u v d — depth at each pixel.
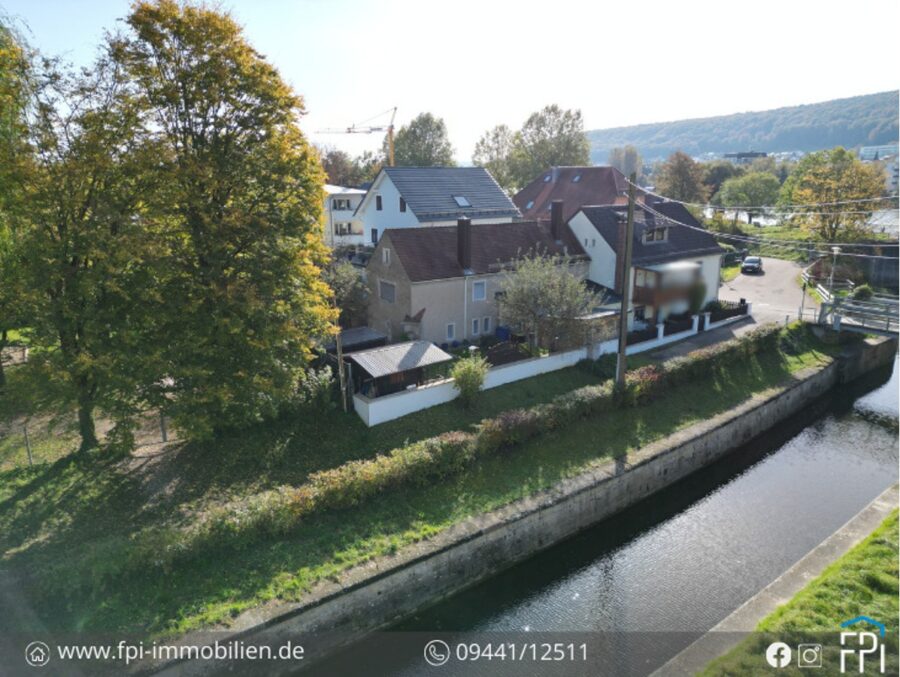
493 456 20.69
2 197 16.05
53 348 17.97
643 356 30.59
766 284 48.41
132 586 14.04
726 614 15.94
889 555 15.34
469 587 17.11
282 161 18.95
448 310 31.00
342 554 15.72
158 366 16.77
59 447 20.05
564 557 18.67
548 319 27.92
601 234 35.41
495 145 79.75
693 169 72.88
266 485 18.73
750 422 26.72
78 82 16.55
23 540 15.42
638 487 21.62
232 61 18.06
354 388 23.16
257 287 18.47
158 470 18.83
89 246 15.93
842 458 25.27
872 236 54.84
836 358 33.53
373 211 44.59
